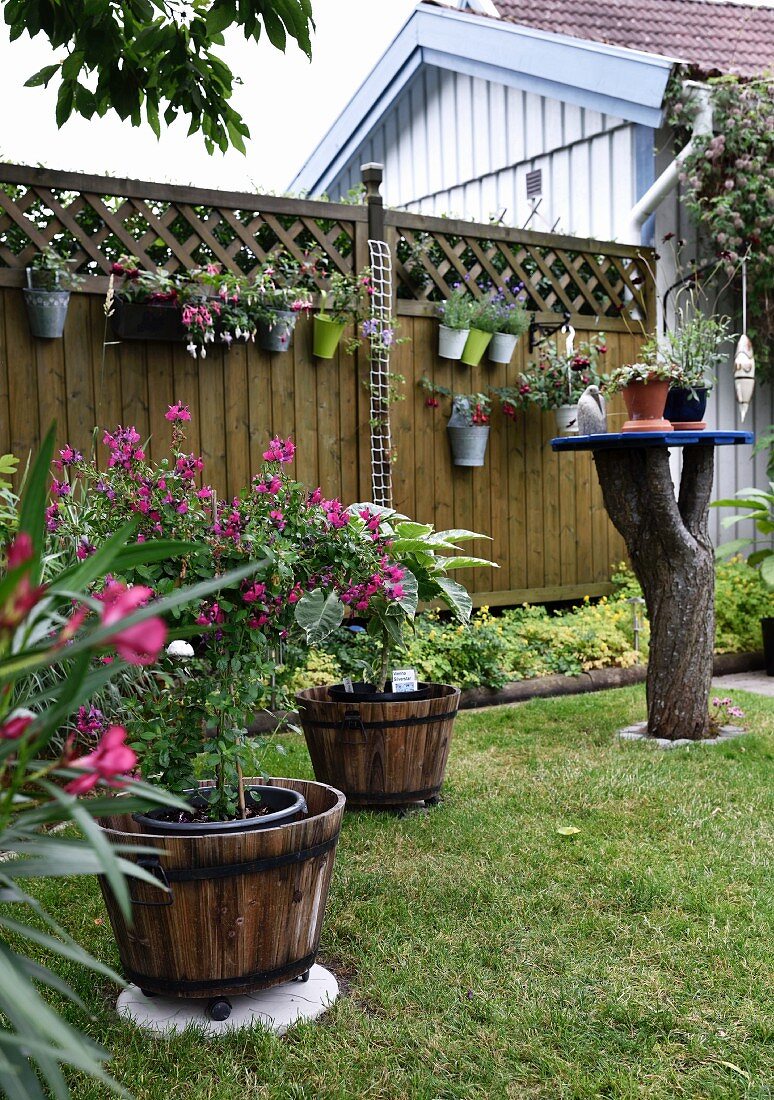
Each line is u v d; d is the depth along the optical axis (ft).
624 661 19.45
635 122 22.27
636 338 22.76
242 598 8.05
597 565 22.26
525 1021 6.94
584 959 7.86
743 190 21.76
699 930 8.29
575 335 21.76
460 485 20.10
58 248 15.99
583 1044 6.66
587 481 22.04
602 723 15.80
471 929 8.43
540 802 11.80
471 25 25.76
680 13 28.63
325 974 7.75
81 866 3.99
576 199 24.59
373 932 8.39
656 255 22.68
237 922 6.97
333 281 17.79
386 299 18.67
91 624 4.75
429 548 12.78
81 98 10.58
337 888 9.28
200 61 10.52
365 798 11.62
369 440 18.51
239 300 16.28
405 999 7.29
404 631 17.11
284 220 18.40
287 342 17.13
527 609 20.99
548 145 25.14
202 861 6.82
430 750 11.73
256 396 17.22
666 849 10.15
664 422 14.79
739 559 24.36
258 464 17.28
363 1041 6.70
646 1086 6.19
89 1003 7.38
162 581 7.91
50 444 4.04
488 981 7.53
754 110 21.45
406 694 11.90
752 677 20.59
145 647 3.10
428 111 29.09
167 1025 6.98
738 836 10.51
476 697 17.42
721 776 12.69
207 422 16.71
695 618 14.57
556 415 21.02
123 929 7.13
